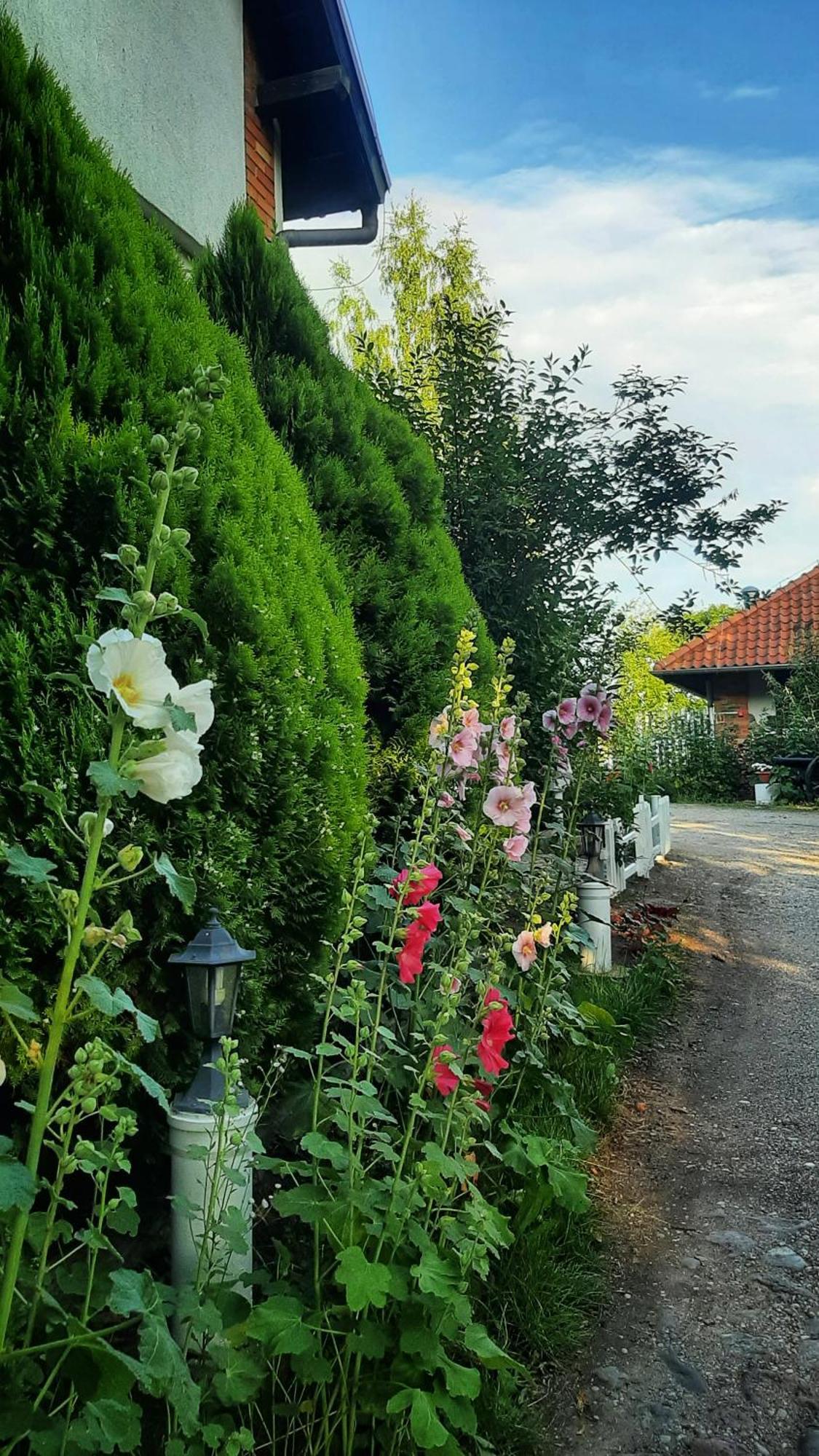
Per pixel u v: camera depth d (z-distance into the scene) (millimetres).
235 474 3092
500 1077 3199
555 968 3629
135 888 2418
